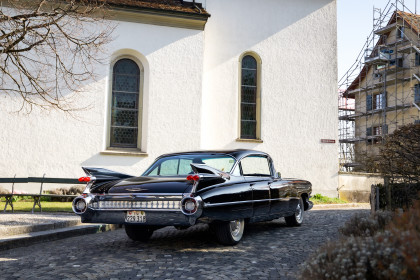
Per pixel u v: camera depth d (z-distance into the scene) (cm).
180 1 1641
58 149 1416
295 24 1748
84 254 601
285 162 1680
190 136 1518
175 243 684
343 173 1753
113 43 1480
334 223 941
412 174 888
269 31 1720
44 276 473
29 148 1395
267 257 573
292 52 1734
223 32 1680
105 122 1467
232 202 621
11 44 787
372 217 596
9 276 475
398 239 312
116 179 667
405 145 890
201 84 1542
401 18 3169
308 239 721
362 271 312
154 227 676
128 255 588
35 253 616
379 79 3359
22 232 738
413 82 3041
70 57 1413
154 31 1522
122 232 845
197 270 498
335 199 1658
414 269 269
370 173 1838
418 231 326
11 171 1381
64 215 969
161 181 602
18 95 1386
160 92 1510
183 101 1524
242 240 710
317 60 1755
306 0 1767
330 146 1730
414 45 2981
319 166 1714
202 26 1559
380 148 954
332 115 1742
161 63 1520
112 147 1498
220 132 1642
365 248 328
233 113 1659
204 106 1639
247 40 1697
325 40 1769
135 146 1526
